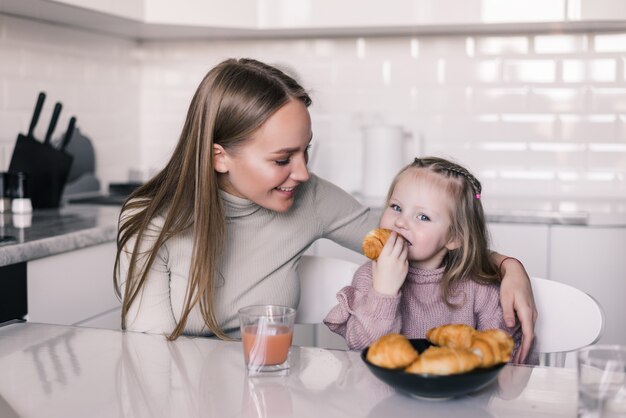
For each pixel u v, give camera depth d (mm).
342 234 1602
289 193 1298
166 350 1077
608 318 2453
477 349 872
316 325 2506
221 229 1300
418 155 2934
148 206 1299
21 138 2379
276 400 875
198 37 3148
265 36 3102
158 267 1305
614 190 2902
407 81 3018
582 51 2881
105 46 2975
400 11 2678
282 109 1221
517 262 1431
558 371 992
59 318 1943
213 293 1367
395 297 1264
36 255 1812
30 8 2311
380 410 846
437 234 1433
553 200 2816
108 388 912
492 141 2975
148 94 3234
